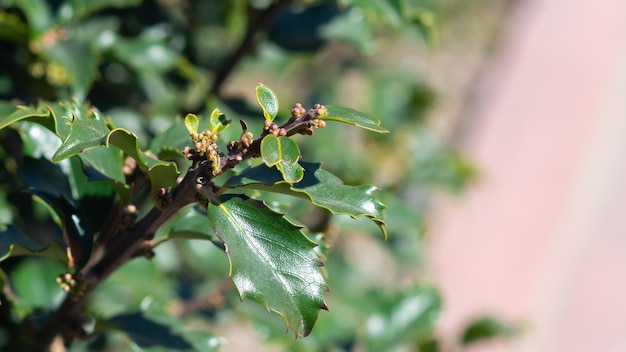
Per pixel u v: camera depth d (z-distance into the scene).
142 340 0.57
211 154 0.48
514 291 1.60
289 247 0.49
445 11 2.52
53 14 0.65
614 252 1.80
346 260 1.07
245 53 0.72
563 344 1.59
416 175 1.11
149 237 0.52
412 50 2.37
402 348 0.73
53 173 0.56
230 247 0.48
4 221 0.58
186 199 0.49
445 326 1.45
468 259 1.62
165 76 0.75
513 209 1.78
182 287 0.81
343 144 0.99
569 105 2.14
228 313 0.76
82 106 0.53
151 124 0.71
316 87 1.29
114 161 0.53
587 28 2.47
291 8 0.74
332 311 0.76
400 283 1.39
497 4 2.61
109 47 0.68
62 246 0.53
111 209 0.56
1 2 0.67
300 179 0.48
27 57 0.67
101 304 0.67
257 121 0.72
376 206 0.50
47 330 0.56
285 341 0.69
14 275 0.63
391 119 1.11
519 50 2.37
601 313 1.66
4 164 0.64
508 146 1.96
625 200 1.91
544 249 1.72
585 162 1.99
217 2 0.80
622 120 2.14
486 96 2.14
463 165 1.13
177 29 0.75
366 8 0.67
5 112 0.60
